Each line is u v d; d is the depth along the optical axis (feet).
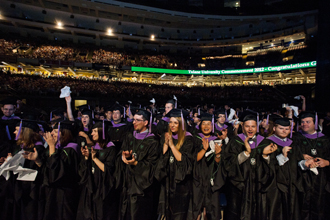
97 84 86.33
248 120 9.91
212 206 10.72
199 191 10.67
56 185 9.66
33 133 10.12
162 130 16.85
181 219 10.12
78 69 100.01
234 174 9.83
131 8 103.71
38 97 65.98
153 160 9.96
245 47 133.59
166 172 10.18
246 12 112.06
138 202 9.83
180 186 10.31
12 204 10.03
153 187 10.44
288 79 103.14
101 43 127.75
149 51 128.36
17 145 10.96
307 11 102.58
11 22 100.48
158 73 118.62
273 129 10.65
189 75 122.62
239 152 10.19
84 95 73.92
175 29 128.36
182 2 124.36
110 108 18.37
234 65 120.88
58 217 9.95
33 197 9.77
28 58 83.56
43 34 112.88
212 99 90.22
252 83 108.27
